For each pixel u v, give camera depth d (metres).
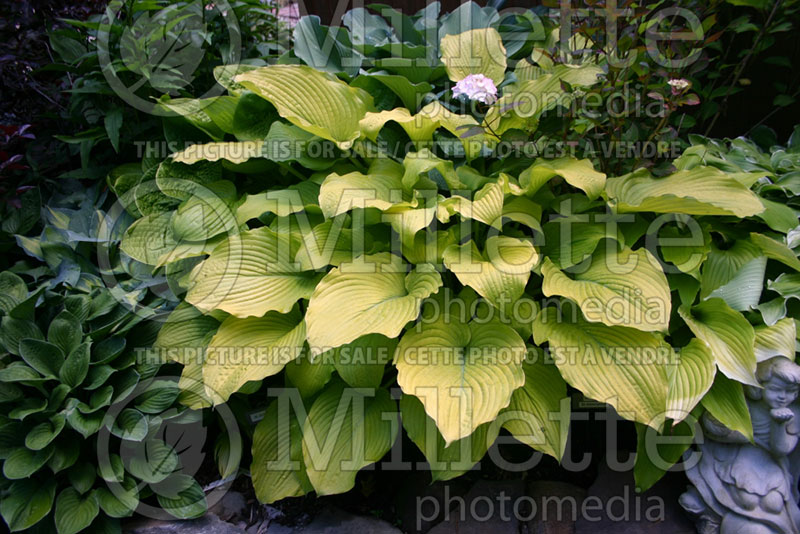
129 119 2.41
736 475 1.64
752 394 1.64
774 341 1.63
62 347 1.78
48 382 1.78
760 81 2.75
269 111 2.24
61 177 2.42
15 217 2.24
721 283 1.81
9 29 2.33
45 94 2.42
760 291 1.76
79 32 2.34
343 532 1.78
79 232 2.16
